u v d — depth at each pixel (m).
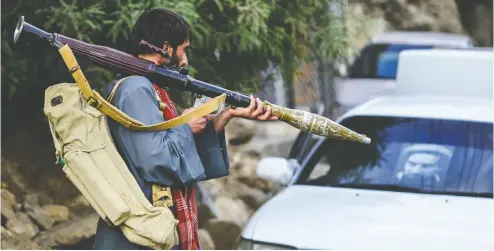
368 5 19.34
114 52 4.95
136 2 7.95
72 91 4.85
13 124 9.12
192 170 4.86
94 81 8.08
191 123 5.11
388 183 7.44
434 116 7.91
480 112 7.99
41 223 8.50
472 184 7.31
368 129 7.90
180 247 4.91
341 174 7.65
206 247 9.42
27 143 9.09
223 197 10.70
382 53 16.20
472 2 23.31
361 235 6.43
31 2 8.01
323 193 7.33
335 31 9.74
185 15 8.01
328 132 5.06
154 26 5.06
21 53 8.35
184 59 5.18
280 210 6.89
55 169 9.07
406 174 7.49
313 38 9.71
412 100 8.55
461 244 6.30
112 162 4.77
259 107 5.03
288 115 5.04
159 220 4.75
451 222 6.57
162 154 4.76
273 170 7.86
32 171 8.97
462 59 9.16
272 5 8.84
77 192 8.99
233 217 10.36
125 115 4.79
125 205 4.71
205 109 4.88
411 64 9.30
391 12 20.12
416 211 6.79
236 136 12.56
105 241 4.91
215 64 9.10
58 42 4.87
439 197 7.16
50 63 8.27
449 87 9.22
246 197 11.05
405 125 7.88
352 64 15.73
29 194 8.78
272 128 13.92
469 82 9.14
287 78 9.52
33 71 8.47
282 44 9.38
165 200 4.84
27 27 4.85
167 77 4.98
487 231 6.44
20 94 8.94
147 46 5.03
